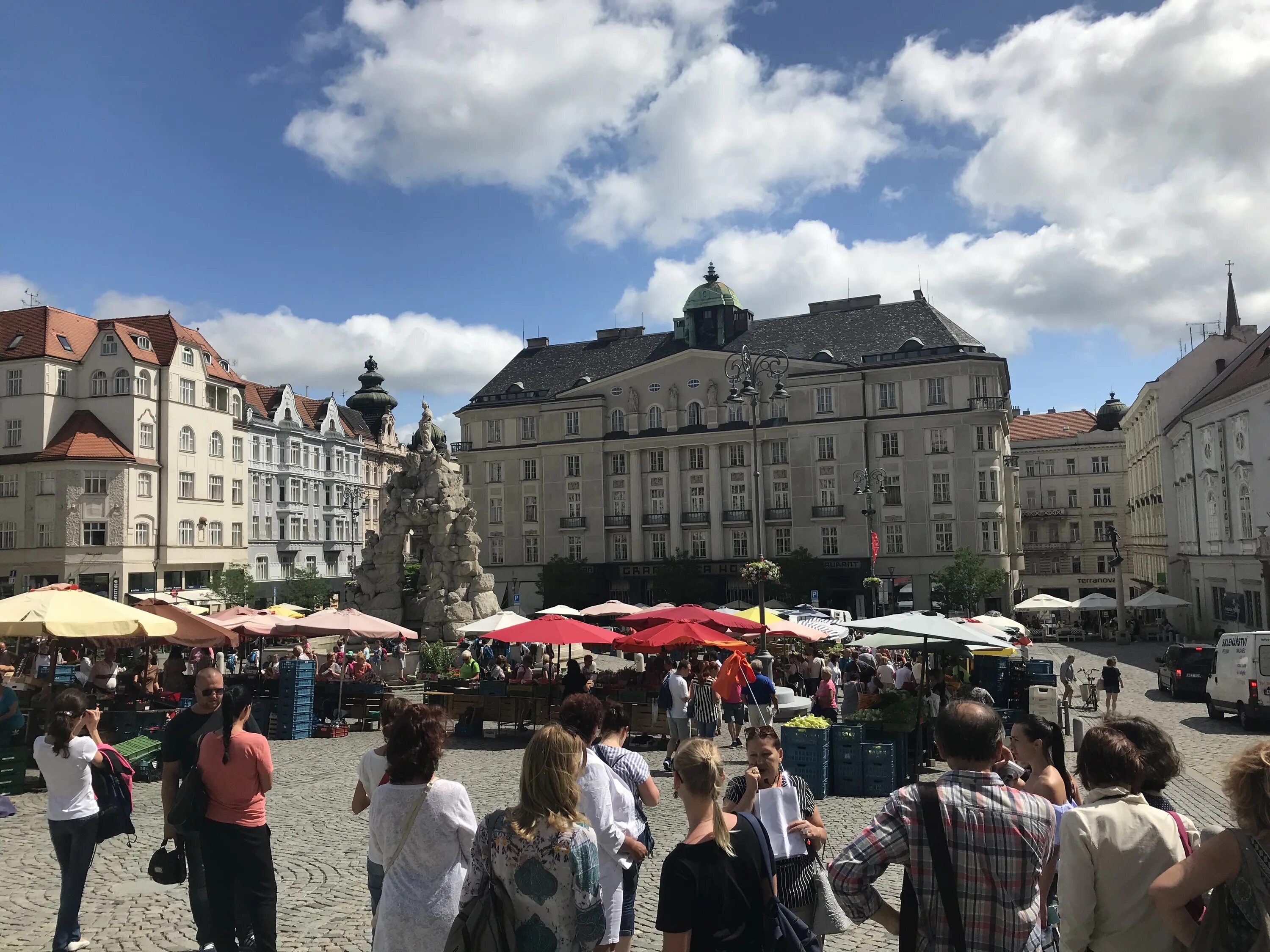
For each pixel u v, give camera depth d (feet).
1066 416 352.90
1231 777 13.52
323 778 55.21
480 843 16.26
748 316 266.16
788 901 18.20
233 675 83.15
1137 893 14.55
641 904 31.27
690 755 16.11
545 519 267.39
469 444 279.49
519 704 72.28
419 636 127.24
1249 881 12.99
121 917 29.55
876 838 14.88
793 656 106.42
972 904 14.33
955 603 212.64
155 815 44.91
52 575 185.16
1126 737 17.07
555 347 296.30
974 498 226.38
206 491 214.69
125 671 81.56
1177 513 210.38
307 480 266.98
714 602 245.45
